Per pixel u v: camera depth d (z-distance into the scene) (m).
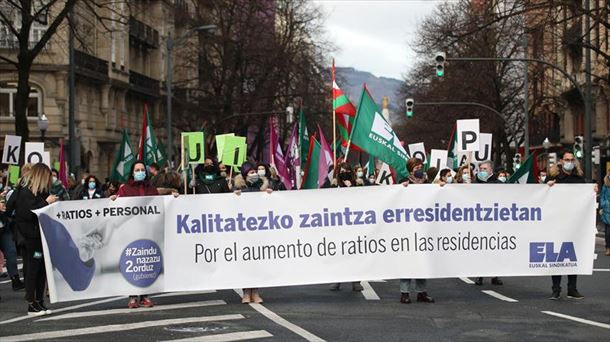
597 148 38.50
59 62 47.75
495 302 13.88
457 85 58.41
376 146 17.91
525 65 46.06
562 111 63.41
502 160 71.12
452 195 13.99
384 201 13.93
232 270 13.73
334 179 17.05
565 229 14.16
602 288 15.70
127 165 26.44
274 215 13.80
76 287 13.14
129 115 60.31
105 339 10.70
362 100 17.89
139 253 13.40
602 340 10.41
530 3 28.03
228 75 58.72
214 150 58.53
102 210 13.25
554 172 14.66
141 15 63.50
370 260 13.91
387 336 10.70
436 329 11.20
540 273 14.13
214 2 58.75
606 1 28.20
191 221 13.65
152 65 66.88
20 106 28.23
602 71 47.84
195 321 11.95
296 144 26.78
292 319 12.09
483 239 14.05
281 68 58.09
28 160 21.86
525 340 10.41
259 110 59.31
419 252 13.93
